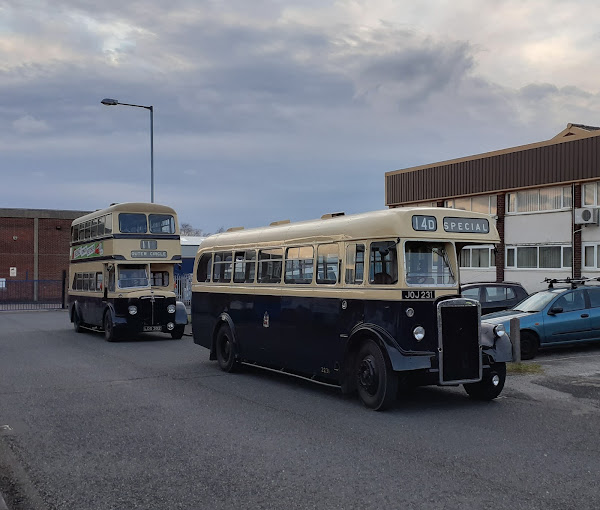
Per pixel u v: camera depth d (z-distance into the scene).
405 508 5.18
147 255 20.97
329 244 10.23
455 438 7.45
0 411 9.31
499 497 5.41
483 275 30.89
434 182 33.50
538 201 28.72
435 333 8.93
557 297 14.48
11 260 50.19
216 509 5.24
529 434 7.61
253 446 7.16
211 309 13.81
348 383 9.73
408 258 9.02
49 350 17.61
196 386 11.33
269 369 11.92
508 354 9.53
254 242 12.46
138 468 6.42
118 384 11.60
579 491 5.55
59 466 6.55
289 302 11.09
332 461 6.54
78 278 24.55
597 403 9.46
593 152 25.97
